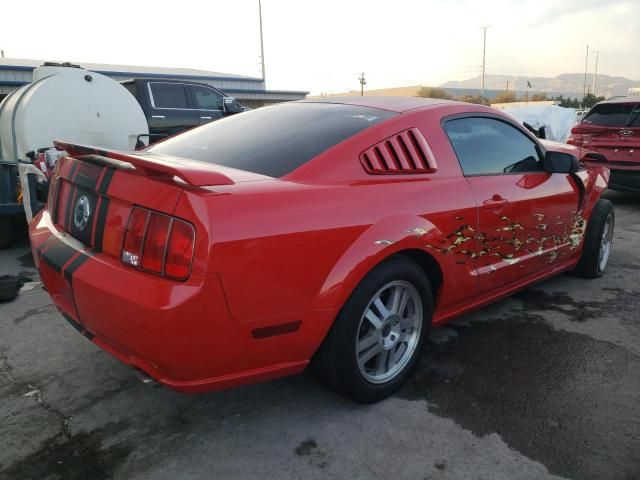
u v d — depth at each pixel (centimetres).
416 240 259
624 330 354
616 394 275
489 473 215
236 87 2550
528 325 362
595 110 841
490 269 318
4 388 280
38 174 518
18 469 218
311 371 256
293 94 2738
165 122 954
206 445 234
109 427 247
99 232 225
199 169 204
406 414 256
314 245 220
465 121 318
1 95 1731
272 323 213
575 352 322
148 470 218
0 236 569
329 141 259
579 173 406
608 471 217
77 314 233
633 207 822
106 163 235
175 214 196
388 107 297
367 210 241
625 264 505
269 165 246
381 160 262
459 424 248
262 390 279
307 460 224
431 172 284
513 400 269
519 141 356
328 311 228
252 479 213
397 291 263
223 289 197
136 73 2172
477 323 365
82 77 684
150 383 217
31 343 334
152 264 200
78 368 302
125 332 204
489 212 306
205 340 199
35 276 479
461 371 298
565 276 467
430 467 219
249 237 201
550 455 226
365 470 218
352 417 254
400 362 274
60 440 237
